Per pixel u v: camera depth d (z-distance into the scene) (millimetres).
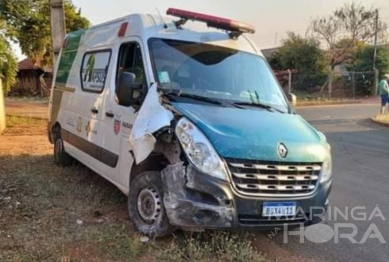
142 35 5035
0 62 15414
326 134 14188
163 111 4160
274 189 4008
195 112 4234
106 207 5379
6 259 3807
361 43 38781
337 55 38469
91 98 6066
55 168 7418
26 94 36469
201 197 3875
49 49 26281
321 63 36719
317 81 34938
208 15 5395
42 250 4043
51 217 4945
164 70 4766
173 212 3982
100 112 5672
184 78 4820
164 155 4215
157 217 4352
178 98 4512
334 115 20641
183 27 5305
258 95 5113
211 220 3861
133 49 5176
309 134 4547
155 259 3980
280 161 4008
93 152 5883
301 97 32719
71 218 4941
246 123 4246
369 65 35812
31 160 8148
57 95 7797
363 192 6918
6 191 5883
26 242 4211
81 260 3877
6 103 26453
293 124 4621
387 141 12750
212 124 4066
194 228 3939
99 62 6035
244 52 5523
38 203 5398
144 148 4152
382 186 7371
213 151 3865
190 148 3912
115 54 5547
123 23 5570
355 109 24234
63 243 4223
